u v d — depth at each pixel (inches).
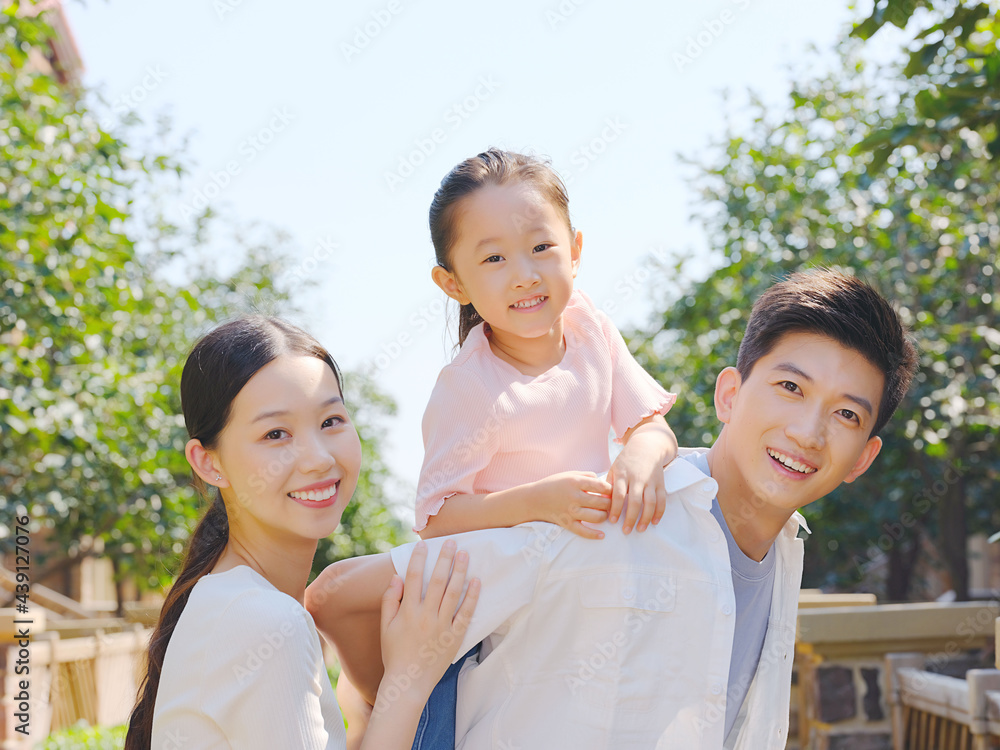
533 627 77.4
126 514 385.4
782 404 77.9
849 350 77.3
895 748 185.6
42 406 295.9
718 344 467.2
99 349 351.9
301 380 74.8
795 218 439.8
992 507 492.7
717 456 85.3
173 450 361.1
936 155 382.9
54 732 289.9
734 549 83.4
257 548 76.7
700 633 76.0
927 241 392.2
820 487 78.7
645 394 94.2
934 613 192.4
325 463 73.6
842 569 529.7
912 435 374.0
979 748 148.1
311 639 69.6
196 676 68.4
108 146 330.3
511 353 94.7
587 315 97.6
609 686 74.2
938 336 384.8
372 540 748.0
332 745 68.3
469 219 92.3
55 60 502.9
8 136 317.7
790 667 86.7
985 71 166.6
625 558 76.4
